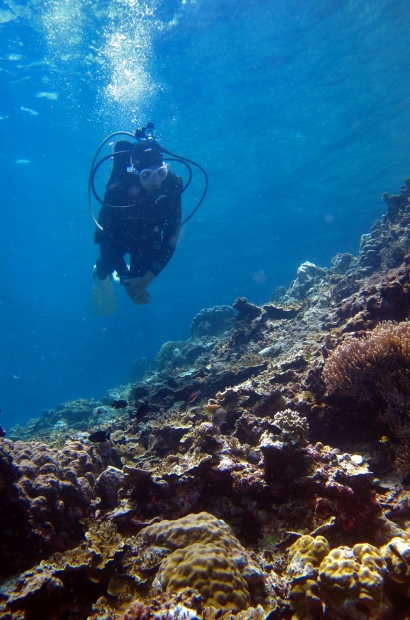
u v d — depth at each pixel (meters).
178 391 6.23
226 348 8.48
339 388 3.79
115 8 12.93
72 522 3.18
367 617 1.95
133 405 7.25
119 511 3.37
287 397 4.49
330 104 20.00
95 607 2.49
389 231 9.15
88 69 15.72
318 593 2.17
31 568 2.64
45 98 17.36
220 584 2.29
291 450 3.07
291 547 2.61
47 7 13.05
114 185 6.43
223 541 2.66
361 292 5.70
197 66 15.70
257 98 18.33
